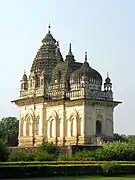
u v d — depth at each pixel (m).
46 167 42.84
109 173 44.44
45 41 82.06
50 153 56.38
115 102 71.31
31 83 78.31
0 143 46.09
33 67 81.12
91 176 43.31
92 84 69.56
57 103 72.44
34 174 42.31
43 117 74.31
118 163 46.34
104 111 70.44
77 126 68.31
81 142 67.06
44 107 74.69
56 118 72.12
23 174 41.81
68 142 69.62
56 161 47.38
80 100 67.75
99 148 55.53
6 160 46.16
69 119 70.12
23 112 79.62
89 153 51.97
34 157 50.78
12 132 106.44
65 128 70.88
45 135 73.88
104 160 50.94
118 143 54.19
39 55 81.19
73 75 71.06
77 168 43.97
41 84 75.88
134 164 46.50
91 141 66.75
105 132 70.12
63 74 73.38
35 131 75.69
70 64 74.69
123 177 42.31
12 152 51.31
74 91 69.94
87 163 45.88
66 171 43.47
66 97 70.88
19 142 79.50
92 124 68.31
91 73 70.06
